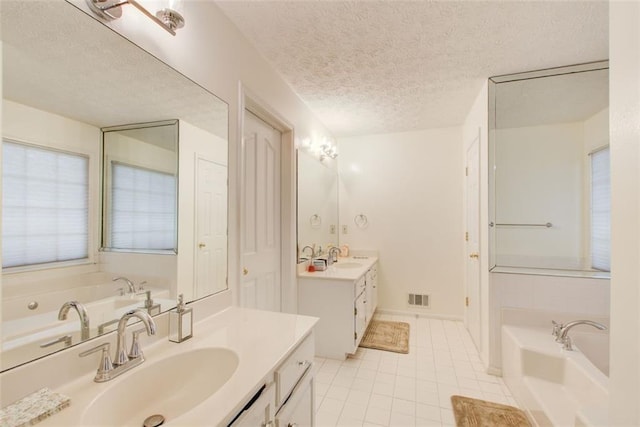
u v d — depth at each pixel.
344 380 2.22
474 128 2.86
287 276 2.56
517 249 2.44
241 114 1.74
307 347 1.29
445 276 3.63
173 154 1.31
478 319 2.68
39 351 0.81
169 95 1.27
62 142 0.90
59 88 0.89
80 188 0.95
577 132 2.38
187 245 1.37
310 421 1.32
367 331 3.19
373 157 3.94
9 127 0.78
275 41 1.85
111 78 1.04
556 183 2.41
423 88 2.54
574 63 2.12
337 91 2.59
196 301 1.39
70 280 0.92
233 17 1.63
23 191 0.80
